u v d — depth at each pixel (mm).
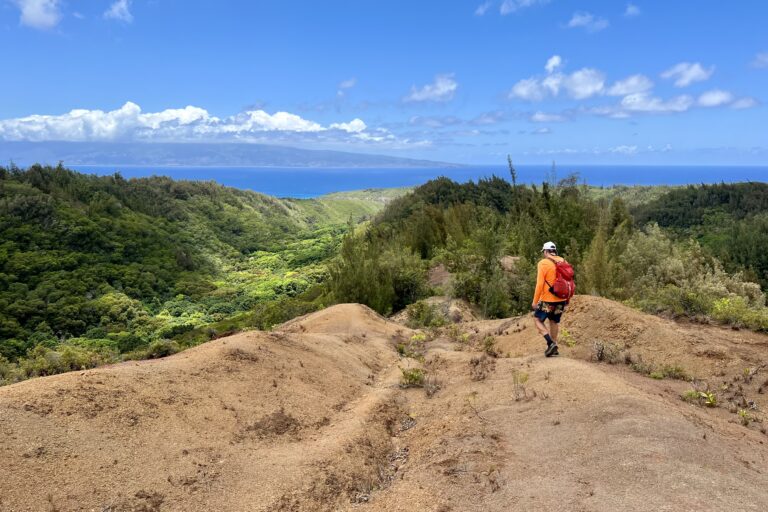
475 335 9641
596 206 20078
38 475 3072
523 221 20625
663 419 4164
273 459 4055
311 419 5031
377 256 17875
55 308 52062
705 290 10312
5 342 41844
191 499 3352
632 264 13664
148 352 8102
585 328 7645
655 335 7105
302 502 3584
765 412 5105
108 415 3850
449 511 3330
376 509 3562
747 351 6688
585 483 3400
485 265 15648
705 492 3139
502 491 3453
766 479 3441
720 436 4145
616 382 5164
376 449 4656
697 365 6363
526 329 8492
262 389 5207
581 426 4312
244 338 6375
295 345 6805
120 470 3367
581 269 13008
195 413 4348
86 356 7273
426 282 17344
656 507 2994
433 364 7570
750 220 53156
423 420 5402
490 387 5777
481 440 4359
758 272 28000
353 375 6801
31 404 3646
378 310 15555
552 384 5363
